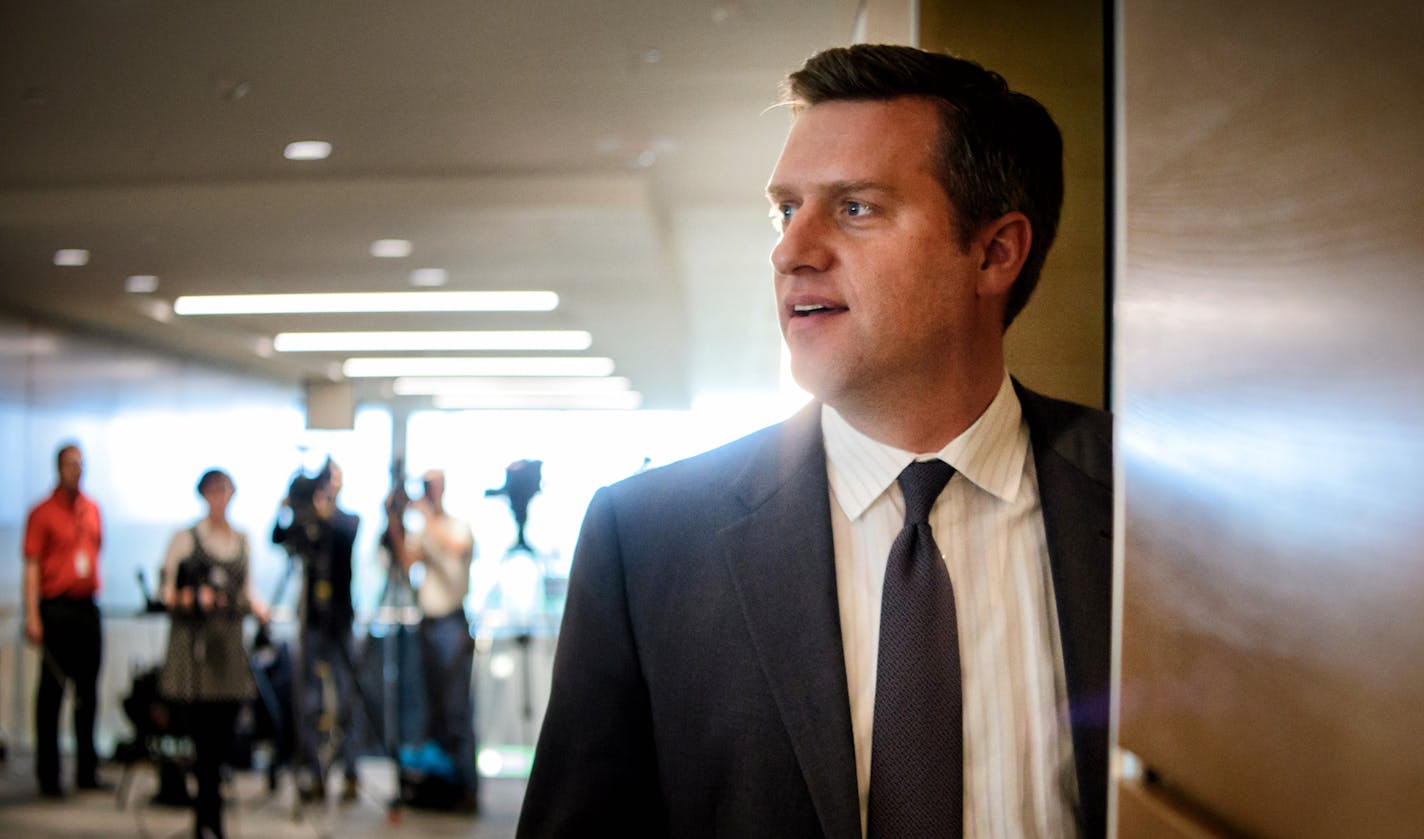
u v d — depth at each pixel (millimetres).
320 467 5789
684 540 928
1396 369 289
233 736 5336
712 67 4594
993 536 908
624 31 4238
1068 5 1449
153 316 9945
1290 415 355
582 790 911
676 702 890
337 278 8672
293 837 5363
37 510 6492
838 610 874
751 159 5965
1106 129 1438
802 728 833
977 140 881
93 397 9852
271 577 11391
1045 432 948
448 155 5980
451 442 15086
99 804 6234
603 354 12320
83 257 7863
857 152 866
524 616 6777
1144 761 518
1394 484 291
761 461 954
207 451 11406
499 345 11703
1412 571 283
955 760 826
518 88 4898
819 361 882
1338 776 324
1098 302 1396
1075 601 871
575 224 6969
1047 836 841
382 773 7059
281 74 4738
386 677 6039
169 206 6598
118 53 4504
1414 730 283
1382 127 297
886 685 838
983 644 875
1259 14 385
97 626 6652
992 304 946
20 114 5277
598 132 5543
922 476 894
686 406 16266
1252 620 389
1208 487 433
